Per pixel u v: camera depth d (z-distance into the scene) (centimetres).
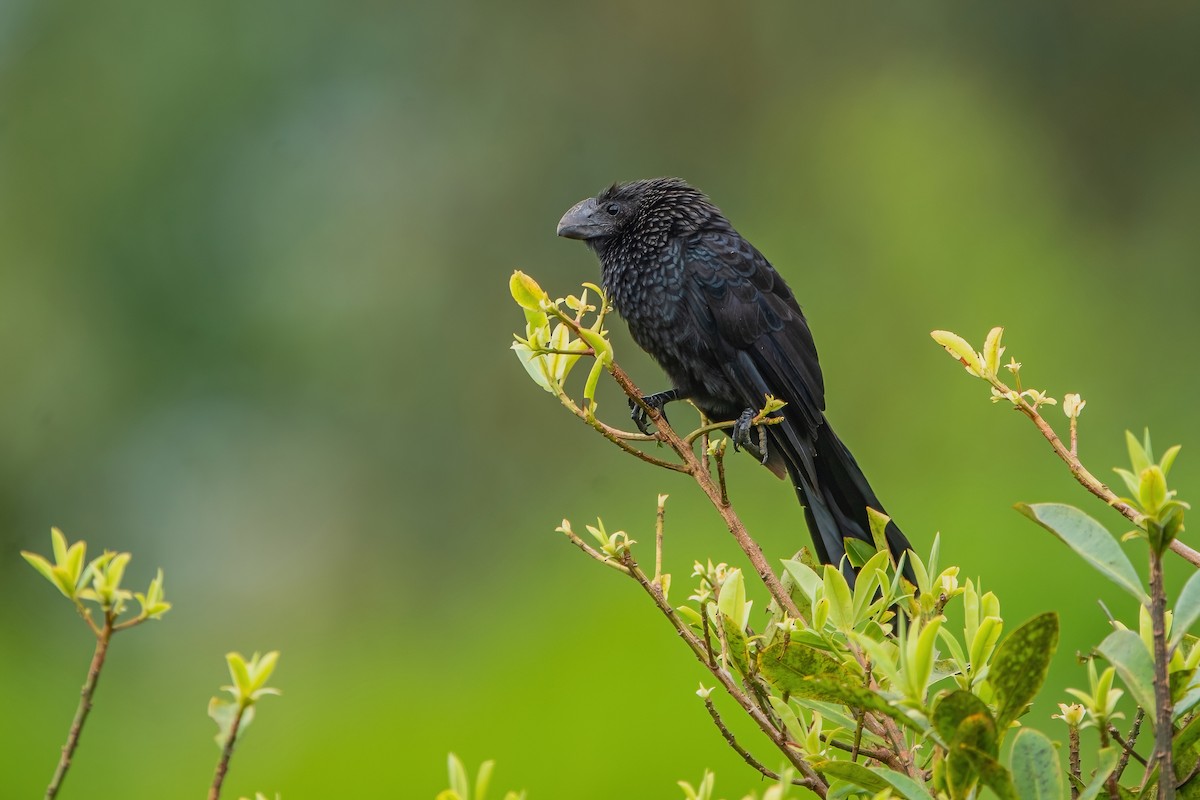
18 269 1630
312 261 1680
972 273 1484
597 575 1223
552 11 1820
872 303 1491
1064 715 285
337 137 1728
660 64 1862
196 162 1678
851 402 1427
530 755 966
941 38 1900
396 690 1136
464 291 1723
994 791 240
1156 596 229
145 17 1686
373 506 1662
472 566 1612
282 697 1220
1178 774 256
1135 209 1898
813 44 1877
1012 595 988
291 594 1642
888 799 243
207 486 1664
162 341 1652
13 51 1700
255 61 1705
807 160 1711
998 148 1719
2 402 1609
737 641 288
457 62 1794
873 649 250
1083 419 1351
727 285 625
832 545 530
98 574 239
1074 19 1916
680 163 1830
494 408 1680
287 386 1658
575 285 1748
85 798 1140
